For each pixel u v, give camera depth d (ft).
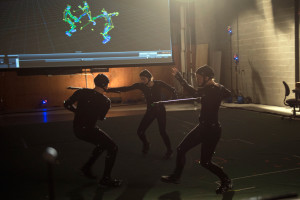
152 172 14.24
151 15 31.76
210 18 40.27
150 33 31.86
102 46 30.71
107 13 30.60
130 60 31.53
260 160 15.53
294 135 20.53
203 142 11.50
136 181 13.10
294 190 11.58
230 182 11.75
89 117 12.41
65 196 11.60
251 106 33.09
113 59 31.09
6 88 34.99
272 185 12.16
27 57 28.99
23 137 21.81
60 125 25.99
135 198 11.32
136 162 15.79
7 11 28.19
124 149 18.26
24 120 28.73
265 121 25.39
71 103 12.59
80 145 19.38
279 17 31.19
